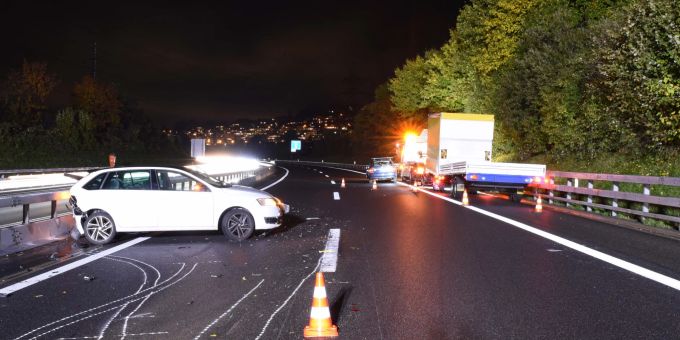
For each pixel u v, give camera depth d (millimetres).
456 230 12375
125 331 5445
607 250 9812
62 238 11266
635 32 17156
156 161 68562
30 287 7215
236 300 6570
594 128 21578
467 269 8234
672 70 15703
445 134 24453
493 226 13055
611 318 5820
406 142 37688
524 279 7586
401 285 7250
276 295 6797
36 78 53500
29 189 24391
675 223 13023
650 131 17281
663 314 5973
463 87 36750
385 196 22688
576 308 6191
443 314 5957
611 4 25656
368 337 5215
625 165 19391
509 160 30656
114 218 10641
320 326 5254
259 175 38594
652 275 7832
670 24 15594
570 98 22703
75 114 59375
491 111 31875
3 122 50000
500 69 32031
